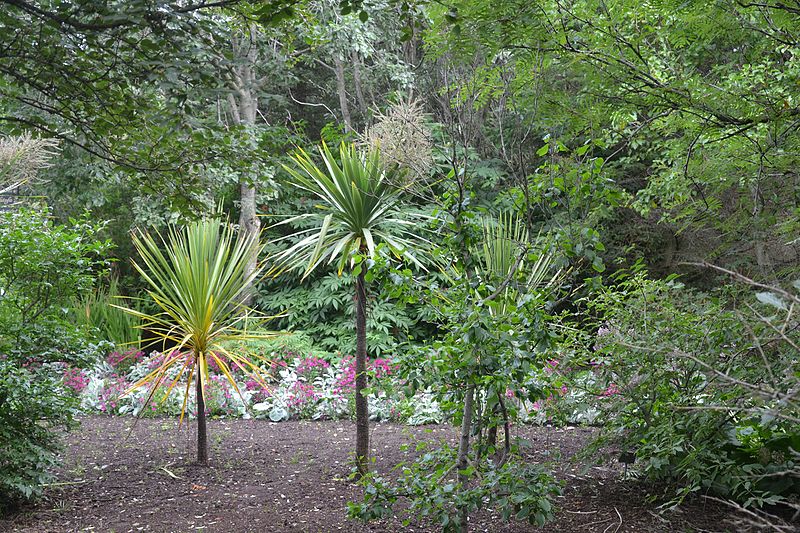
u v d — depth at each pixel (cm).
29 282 457
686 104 328
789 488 384
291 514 421
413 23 337
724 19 326
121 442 639
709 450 371
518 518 288
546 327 305
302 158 482
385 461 536
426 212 522
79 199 1111
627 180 792
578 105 346
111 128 384
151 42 325
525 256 344
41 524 409
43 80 354
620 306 423
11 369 424
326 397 771
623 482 450
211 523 409
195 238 539
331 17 948
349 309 1091
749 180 360
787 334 248
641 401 398
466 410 309
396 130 444
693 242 786
